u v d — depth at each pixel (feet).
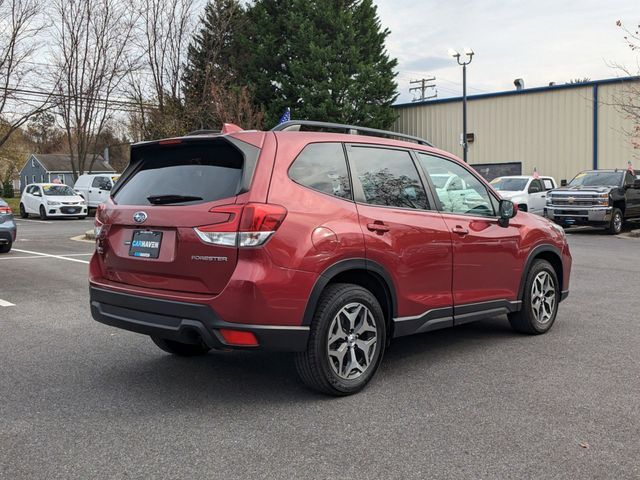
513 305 19.25
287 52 120.37
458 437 11.91
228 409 13.56
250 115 103.45
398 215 15.62
